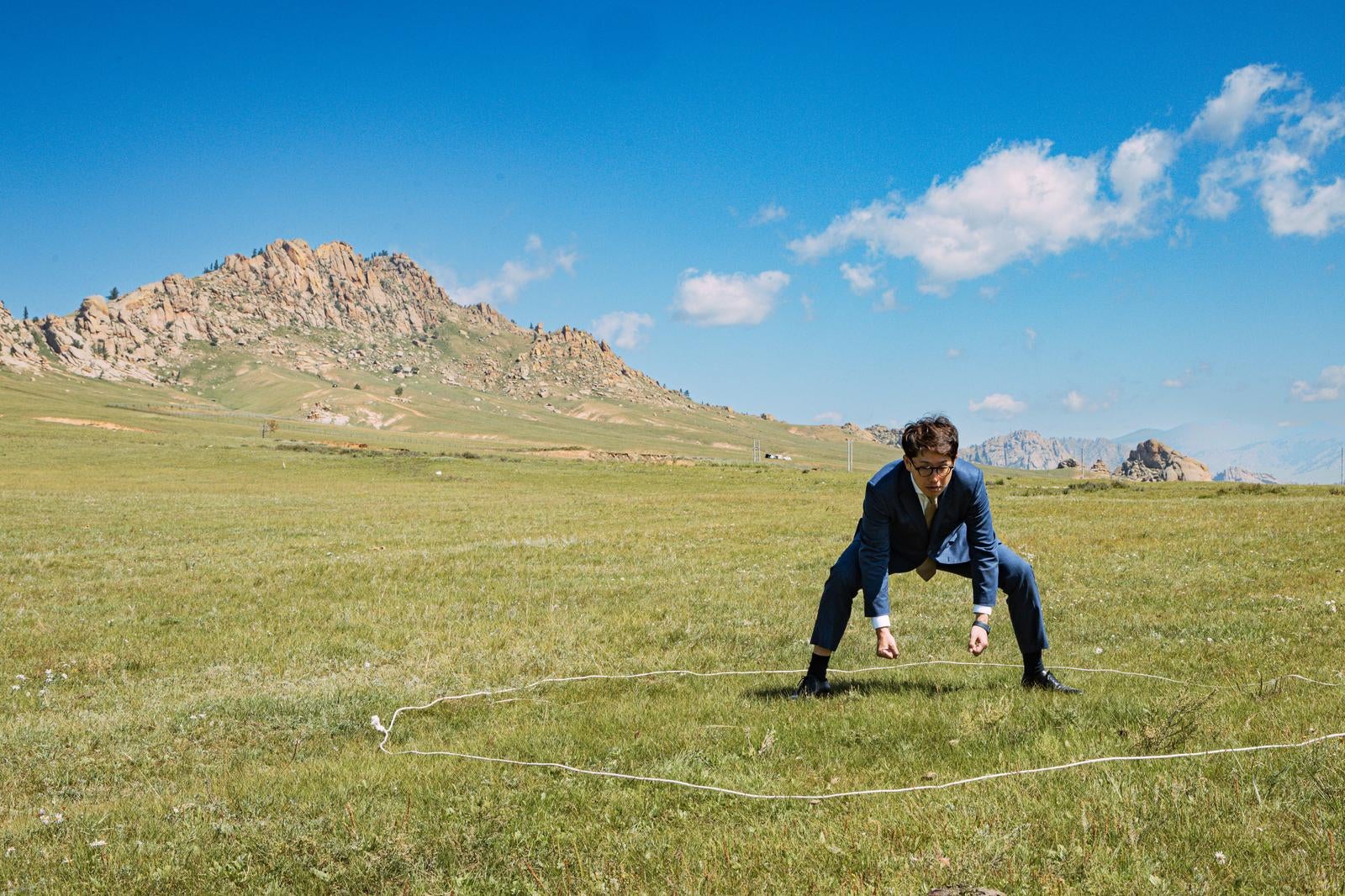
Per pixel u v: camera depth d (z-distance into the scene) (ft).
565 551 66.80
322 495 154.51
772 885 11.82
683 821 14.66
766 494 153.38
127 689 28.81
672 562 59.26
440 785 17.19
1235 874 11.26
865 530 21.62
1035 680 23.70
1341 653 26.14
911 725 19.58
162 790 18.89
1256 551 53.67
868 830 13.46
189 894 13.03
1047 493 149.28
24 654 34.09
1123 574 47.26
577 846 13.79
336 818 15.46
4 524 91.71
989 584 21.61
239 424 654.94
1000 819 13.52
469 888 12.59
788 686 25.81
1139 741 17.11
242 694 27.40
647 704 23.88
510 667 30.19
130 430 494.18
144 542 76.48
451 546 71.87
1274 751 15.88
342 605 44.16
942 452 19.34
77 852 14.71
